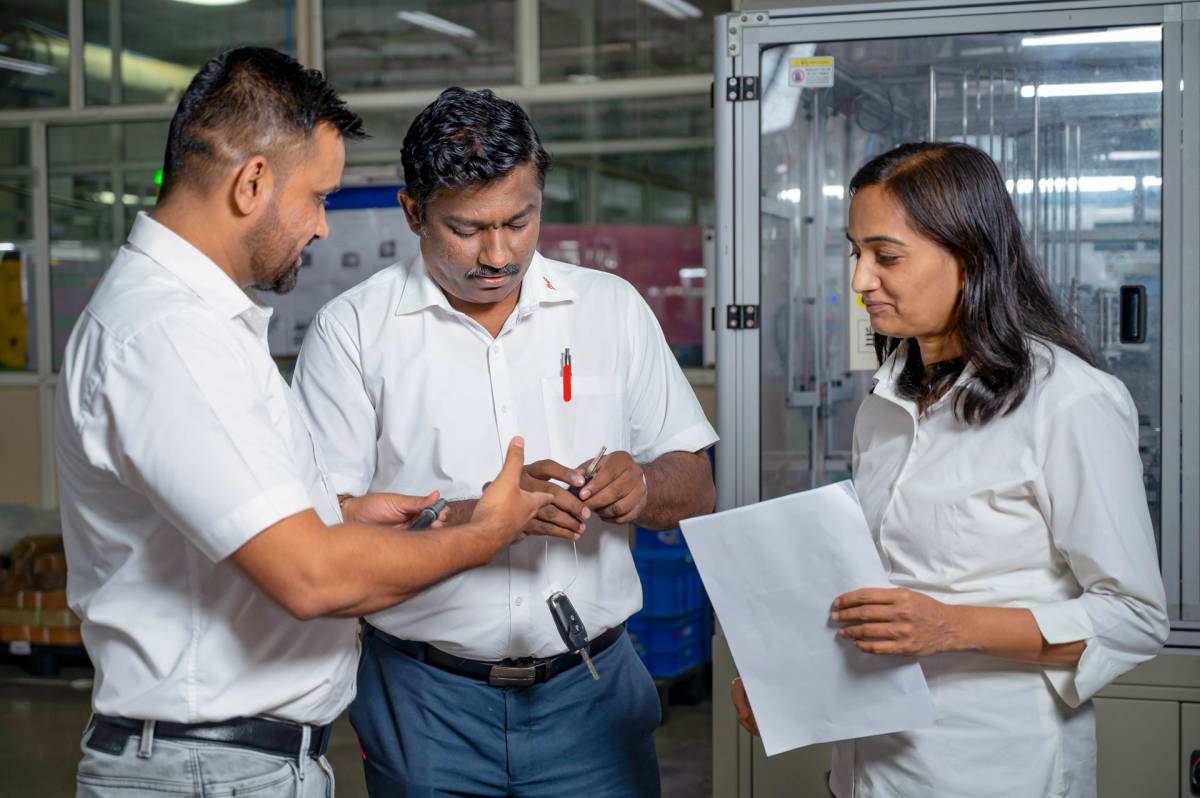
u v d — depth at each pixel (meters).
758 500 2.41
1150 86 2.27
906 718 1.27
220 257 1.22
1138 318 2.29
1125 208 2.30
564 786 1.71
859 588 1.25
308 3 5.59
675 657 4.19
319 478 1.37
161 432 1.11
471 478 1.70
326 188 1.26
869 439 1.45
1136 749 2.14
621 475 1.56
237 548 1.10
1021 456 1.24
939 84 2.38
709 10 5.19
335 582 1.11
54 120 5.81
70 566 1.29
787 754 2.33
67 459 1.22
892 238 1.27
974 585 1.28
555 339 1.74
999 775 1.28
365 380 1.73
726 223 2.40
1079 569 1.23
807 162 2.44
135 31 5.79
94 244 5.87
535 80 5.37
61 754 3.76
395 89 5.56
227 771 1.21
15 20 5.86
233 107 1.17
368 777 1.77
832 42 2.36
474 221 1.52
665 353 1.87
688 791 3.41
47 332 5.88
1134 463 1.23
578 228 5.31
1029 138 2.35
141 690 1.21
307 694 1.27
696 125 5.18
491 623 1.66
